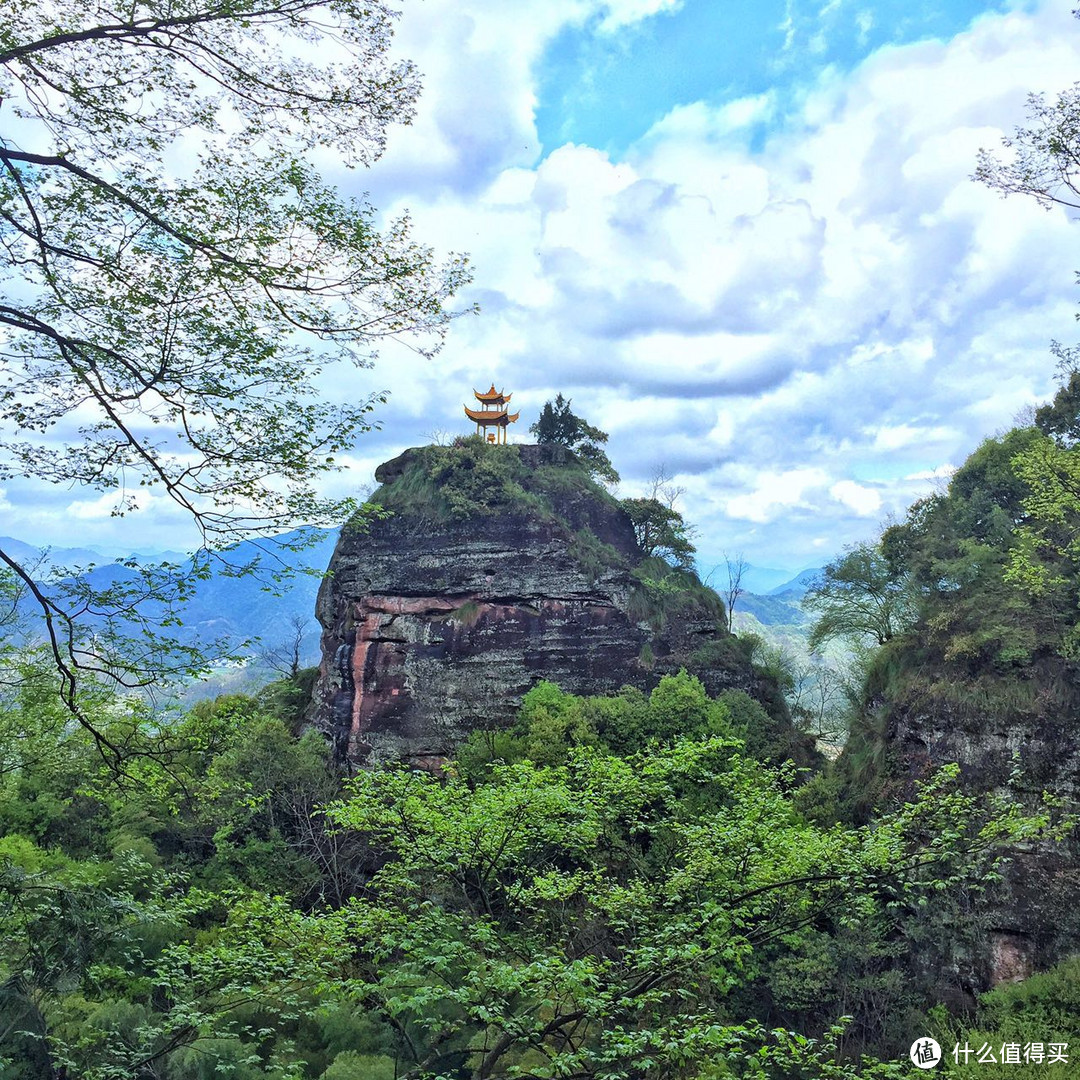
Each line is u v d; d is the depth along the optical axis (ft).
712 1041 42.96
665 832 75.51
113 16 34.99
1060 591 128.06
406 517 222.89
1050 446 112.98
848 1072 47.39
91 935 52.95
